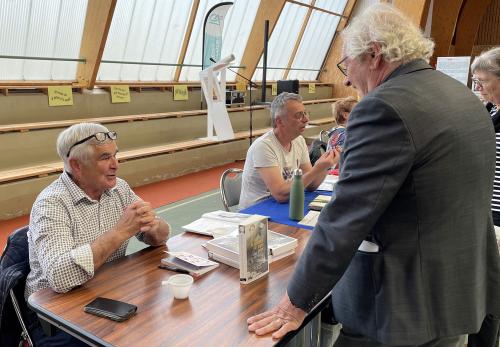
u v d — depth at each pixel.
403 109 0.87
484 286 1.06
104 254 1.32
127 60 6.02
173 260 1.42
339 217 0.95
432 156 0.87
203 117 6.79
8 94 4.69
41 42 4.93
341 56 1.12
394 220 0.95
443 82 0.96
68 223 1.42
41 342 1.39
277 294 1.22
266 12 7.56
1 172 4.00
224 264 1.43
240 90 7.65
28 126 4.43
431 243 0.93
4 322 1.37
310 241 1.00
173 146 5.75
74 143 1.42
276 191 2.18
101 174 1.45
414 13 5.25
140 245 3.22
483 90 1.83
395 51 0.96
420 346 1.01
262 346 0.97
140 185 5.22
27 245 1.47
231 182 2.58
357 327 1.04
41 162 4.62
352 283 1.04
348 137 0.97
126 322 1.07
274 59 9.02
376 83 1.03
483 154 0.95
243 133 7.19
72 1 4.94
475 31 8.59
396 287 0.95
